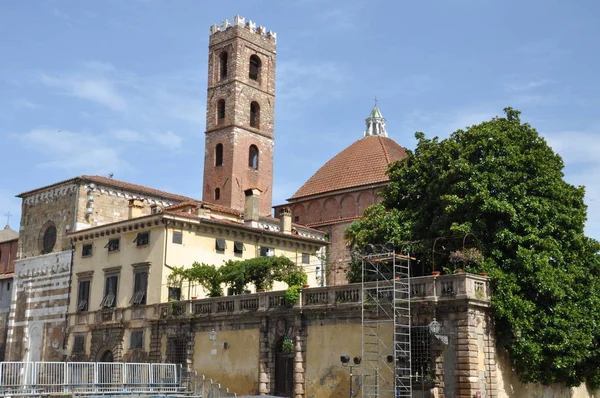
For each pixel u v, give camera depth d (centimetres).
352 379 4047
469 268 4025
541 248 4106
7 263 8425
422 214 4634
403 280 3947
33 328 6638
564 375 4188
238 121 8344
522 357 3897
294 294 4434
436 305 3800
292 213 8281
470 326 3697
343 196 7812
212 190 8344
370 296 4066
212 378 4906
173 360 5234
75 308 6234
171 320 5256
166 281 5469
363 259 4206
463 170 4269
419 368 3847
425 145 4881
